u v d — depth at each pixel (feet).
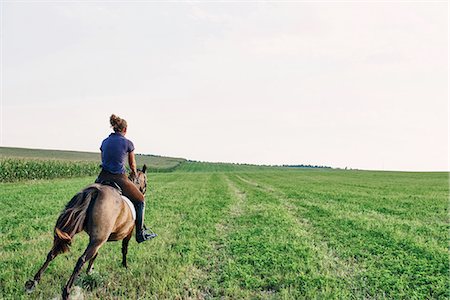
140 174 30.58
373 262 32.27
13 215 53.88
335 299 23.90
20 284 25.23
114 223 22.52
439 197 92.53
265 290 26.09
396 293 25.30
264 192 106.42
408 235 42.83
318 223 50.88
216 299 24.14
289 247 36.58
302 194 97.60
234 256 33.68
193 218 54.24
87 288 25.23
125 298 23.56
